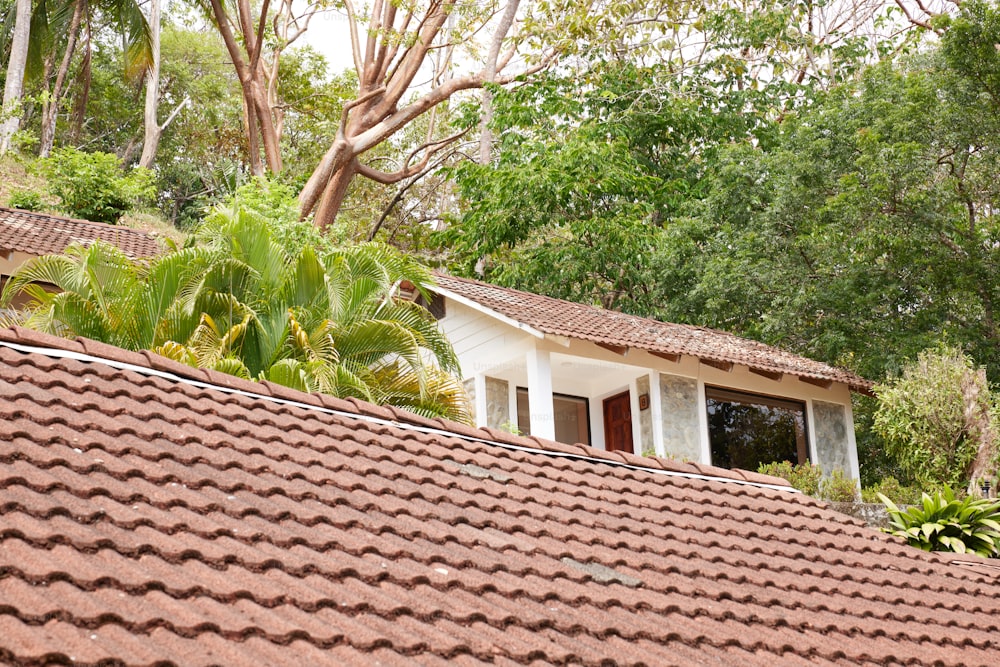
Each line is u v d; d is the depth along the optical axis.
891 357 20.97
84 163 29.83
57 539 4.20
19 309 18.95
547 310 20.03
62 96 43.97
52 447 5.22
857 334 22.33
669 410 19.52
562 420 21.00
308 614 4.24
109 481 5.02
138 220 30.77
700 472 8.77
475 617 4.66
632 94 29.64
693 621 5.50
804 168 22.58
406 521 5.73
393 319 15.27
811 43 30.83
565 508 6.84
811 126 23.41
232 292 14.34
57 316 13.44
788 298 22.64
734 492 8.54
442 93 33.75
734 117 29.88
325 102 43.81
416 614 4.52
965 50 20.31
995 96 20.44
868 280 22.12
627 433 20.52
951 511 13.68
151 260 14.79
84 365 6.57
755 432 20.70
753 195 24.25
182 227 36.94
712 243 24.81
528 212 26.36
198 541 4.62
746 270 22.95
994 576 8.28
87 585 3.90
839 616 6.29
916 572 7.79
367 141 32.88
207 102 48.16
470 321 19.73
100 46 46.69
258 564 4.56
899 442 19.38
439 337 15.52
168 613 3.88
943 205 20.53
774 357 20.88
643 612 5.45
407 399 15.01
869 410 23.94
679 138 30.02
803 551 7.43
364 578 4.78
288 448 6.38
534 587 5.27
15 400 5.70
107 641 3.53
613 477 7.95
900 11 32.84
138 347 13.95
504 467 7.39
